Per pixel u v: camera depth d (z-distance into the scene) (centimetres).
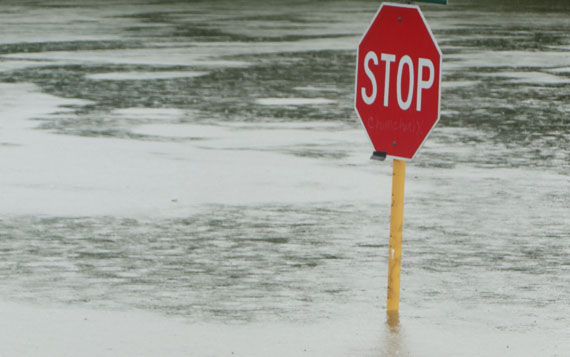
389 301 1148
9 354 1008
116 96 2950
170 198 1733
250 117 2622
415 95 1102
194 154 2122
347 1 7650
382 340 1051
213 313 1140
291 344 1038
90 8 6531
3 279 1268
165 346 1033
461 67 3691
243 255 1389
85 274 1293
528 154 2159
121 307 1160
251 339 1054
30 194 1747
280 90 3108
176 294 1211
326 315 1134
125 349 1023
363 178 1916
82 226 1540
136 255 1385
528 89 3150
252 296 1205
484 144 2269
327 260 1368
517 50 4300
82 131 2375
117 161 2038
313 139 2328
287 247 1433
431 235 1504
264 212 1641
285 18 5953
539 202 1728
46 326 1092
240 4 7175
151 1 7369
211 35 4831
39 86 3138
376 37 1125
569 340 1058
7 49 4122
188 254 1391
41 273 1296
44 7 6562
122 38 4628
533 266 1347
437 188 1831
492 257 1389
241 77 3384
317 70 3584
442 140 2314
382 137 1130
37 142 2227
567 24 5694
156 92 3034
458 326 1099
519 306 1173
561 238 1496
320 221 1586
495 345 1040
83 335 1065
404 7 1102
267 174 1939
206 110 2725
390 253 1143
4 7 6538
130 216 1603
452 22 5741
